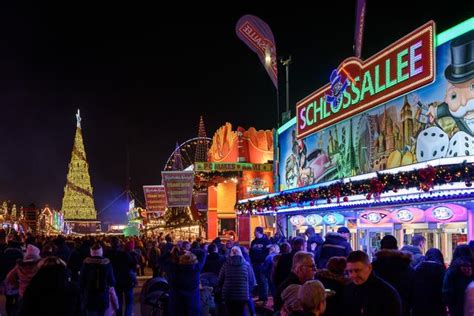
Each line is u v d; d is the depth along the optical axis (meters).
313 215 23.66
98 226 139.00
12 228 62.34
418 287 8.22
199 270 10.84
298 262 6.61
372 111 21.56
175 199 30.20
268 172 38.66
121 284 13.45
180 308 10.48
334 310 5.89
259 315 14.33
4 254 15.61
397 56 19.66
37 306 6.35
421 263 8.40
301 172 28.64
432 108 18.02
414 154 18.83
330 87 24.78
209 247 14.95
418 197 15.45
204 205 41.88
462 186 13.49
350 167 23.23
